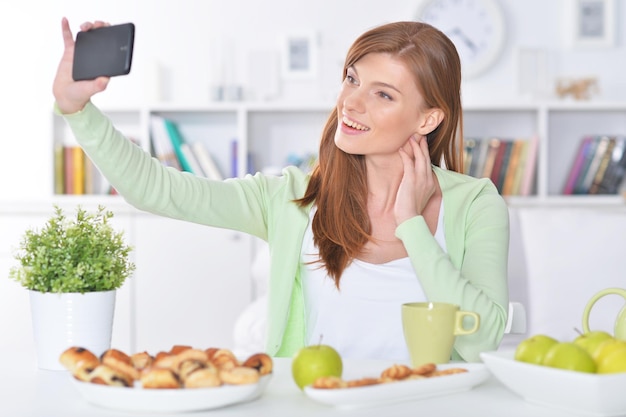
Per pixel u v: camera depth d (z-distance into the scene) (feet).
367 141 5.90
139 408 3.66
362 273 6.05
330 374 3.97
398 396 3.83
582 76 15.92
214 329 14.94
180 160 15.38
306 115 16.06
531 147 15.30
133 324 14.88
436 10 15.76
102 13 15.93
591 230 10.97
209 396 3.64
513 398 3.99
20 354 5.12
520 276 10.98
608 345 3.83
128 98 15.92
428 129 6.13
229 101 15.58
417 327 4.43
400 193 5.72
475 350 5.27
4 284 14.56
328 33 15.93
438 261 5.38
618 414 3.67
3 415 3.69
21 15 15.90
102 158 5.22
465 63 15.75
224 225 6.20
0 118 15.89
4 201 15.31
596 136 15.89
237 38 15.97
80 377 3.78
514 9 15.89
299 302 6.22
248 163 15.72
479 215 6.20
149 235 14.88
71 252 4.65
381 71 5.90
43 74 15.93
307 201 6.26
